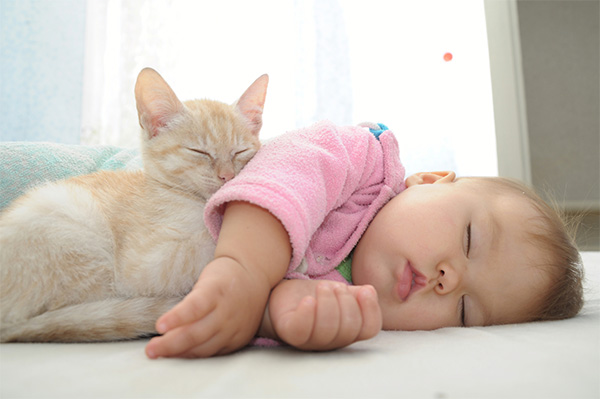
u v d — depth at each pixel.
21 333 0.99
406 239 1.19
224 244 0.90
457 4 3.63
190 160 1.39
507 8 3.66
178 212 1.22
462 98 3.63
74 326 0.99
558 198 3.68
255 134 1.62
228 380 0.63
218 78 3.68
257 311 0.85
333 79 3.63
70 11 3.62
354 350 0.85
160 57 3.64
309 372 0.68
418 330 1.16
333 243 1.31
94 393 0.59
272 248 0.92
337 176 1.18
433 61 3.63
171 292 1.15
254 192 0.94
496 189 1.35
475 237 1.21
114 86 3.64
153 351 0.75
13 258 1.05
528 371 0.69
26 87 3.57
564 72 3.74
